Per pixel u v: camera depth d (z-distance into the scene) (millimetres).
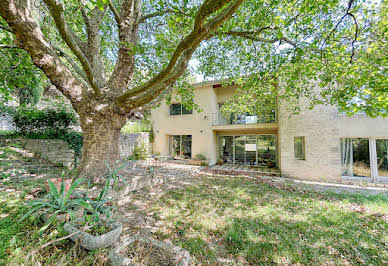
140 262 2047
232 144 12867
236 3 2324
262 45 5734
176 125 13367
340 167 7809
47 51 3531
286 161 8781
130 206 4281
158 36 5387
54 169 6559
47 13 5184
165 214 3900
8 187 4227
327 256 2645
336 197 5449
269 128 10477
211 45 6703
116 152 5176
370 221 3750
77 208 2957
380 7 4359
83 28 6543
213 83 11562
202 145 12180
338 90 4758
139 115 5910
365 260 2576
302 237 3131
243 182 7211
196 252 2637
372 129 7453
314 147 8297
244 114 12047
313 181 7898
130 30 5199
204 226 3418
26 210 3074
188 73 7738
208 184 6777
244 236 3105
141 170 8023
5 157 6102
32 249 2154
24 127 7797
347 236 3174
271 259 2551
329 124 8109
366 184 7090
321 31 4820
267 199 5125
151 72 6875
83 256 2238
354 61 4449
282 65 5852
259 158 11852
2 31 4902
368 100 3893
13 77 5234
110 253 2102
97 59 5516
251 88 7246
